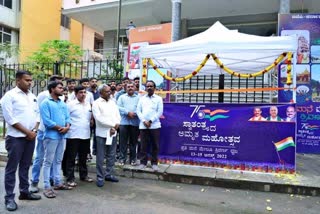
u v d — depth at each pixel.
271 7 13.41
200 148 6.45
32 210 4.21
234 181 5.59
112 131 5.47
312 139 7.95
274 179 5.63
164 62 8.20
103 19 16.50
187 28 15.77
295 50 5.91
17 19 21.27
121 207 4.45
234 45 6.05
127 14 15.45
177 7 10.14
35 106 4.54
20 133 4.27
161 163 6.70
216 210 4.49
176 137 6.62
